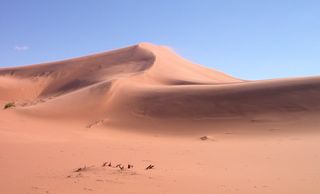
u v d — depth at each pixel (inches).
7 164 509.4
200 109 1481.3
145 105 1585.9
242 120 1342.3
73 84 3004.4
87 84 2787.9
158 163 566.3
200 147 833.5
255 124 1280.8
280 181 417.4
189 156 664.4
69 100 1684.3
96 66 3284.9
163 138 1166.3
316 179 430.6
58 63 3563.0
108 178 405.1
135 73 2652.6
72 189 351.6
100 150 727.7
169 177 429.7
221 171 493.4
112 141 963.3
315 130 1148.5
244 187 380.2
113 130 1331.2
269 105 1423.5
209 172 483.2
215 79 3277.6
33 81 3184.1
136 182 390.3
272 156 660.7
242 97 1520.7
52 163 535.5
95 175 420.8
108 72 2994.6
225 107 1464.1
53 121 1405.0
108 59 3415.4
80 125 1384.1
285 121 1277.1
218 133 1213.1
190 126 1343.5
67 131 1170.6
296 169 514.0
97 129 1323.8
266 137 1080.2
